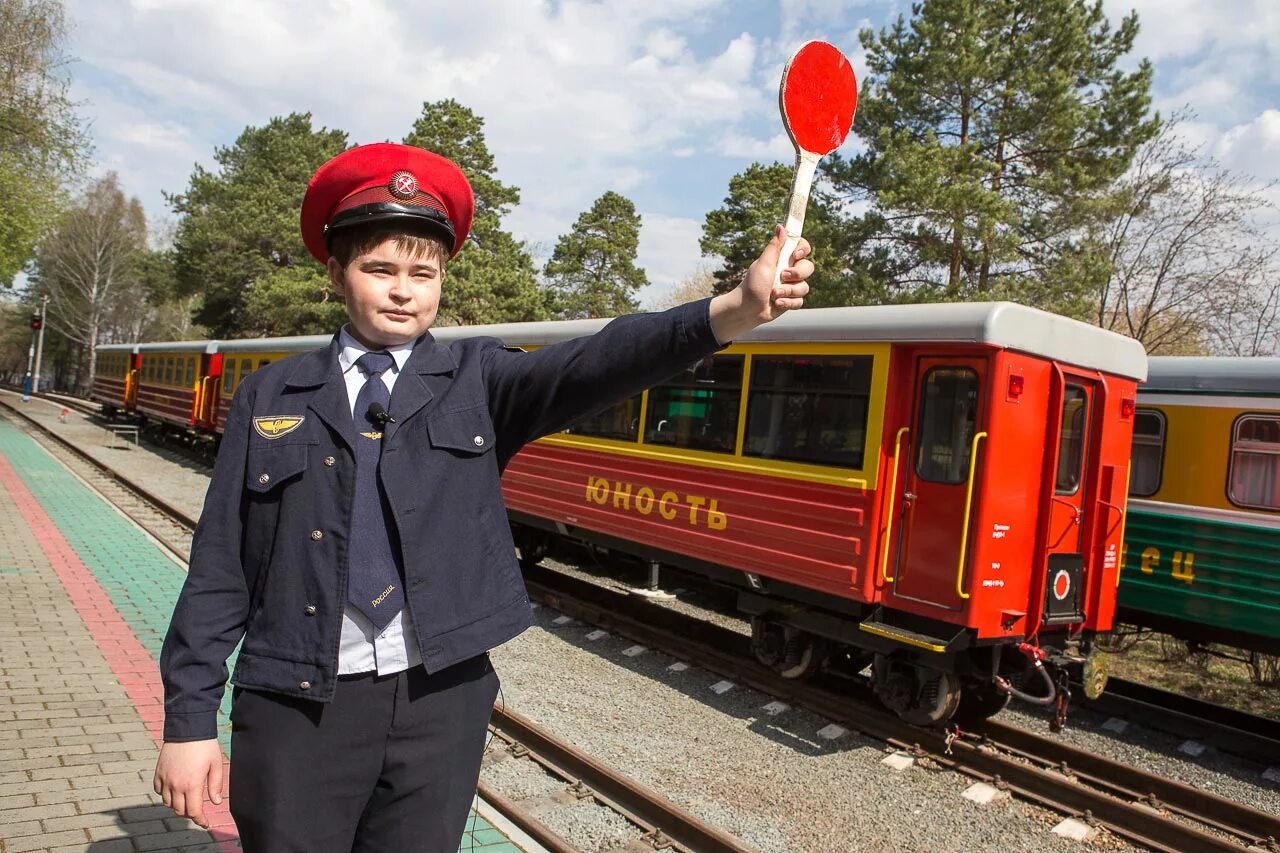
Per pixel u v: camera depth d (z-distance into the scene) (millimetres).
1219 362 8195
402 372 1862
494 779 5250
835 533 6746
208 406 20734
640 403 8828
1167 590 8281
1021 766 5758
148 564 9609
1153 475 8516
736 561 7543
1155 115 19031
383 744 1798
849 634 6867
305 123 44156
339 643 1755
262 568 1821
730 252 33594
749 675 7594
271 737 1767
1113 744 6938
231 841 3916
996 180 20000
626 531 8773
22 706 5367
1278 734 7234
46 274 60969
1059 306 18031
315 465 1789
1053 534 6695
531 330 10203
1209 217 18859
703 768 5770
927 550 6402
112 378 30156
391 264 1842
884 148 19312
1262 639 7773
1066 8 18906
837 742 6430
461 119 31938
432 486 1810
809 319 7152
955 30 19453
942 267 20344
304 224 1983
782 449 7285
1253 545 7777
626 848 4531
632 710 6742
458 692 1857
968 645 6141
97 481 16188
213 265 38781
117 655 6457
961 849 4902
